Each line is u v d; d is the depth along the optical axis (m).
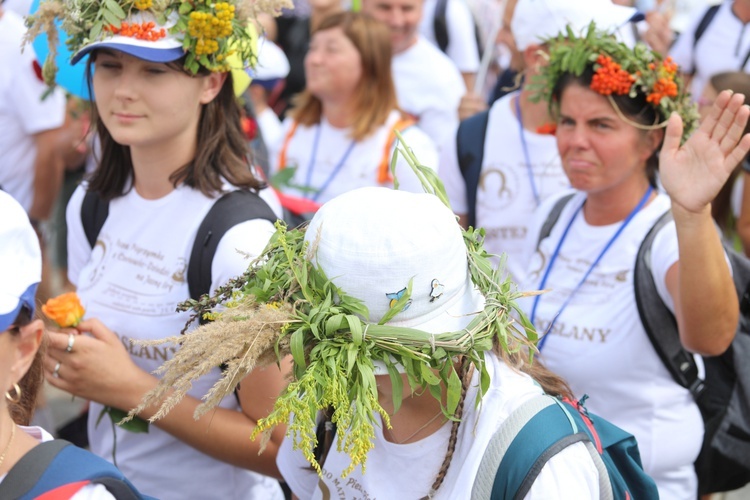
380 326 1.69
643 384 2.84
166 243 2.59
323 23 4.56
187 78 2.54
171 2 2.48
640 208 2.97
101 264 2.71
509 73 5.45
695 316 2.62
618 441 1.94
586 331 2.91
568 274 3.04
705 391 2.90
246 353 1.64
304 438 1.58
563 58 2.97
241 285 1.89
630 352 2.84
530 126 3.95
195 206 2.58
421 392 1.76
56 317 2.47
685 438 2.86
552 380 1.99
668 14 5.84
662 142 2.97
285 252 1.80
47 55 2.94
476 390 1.83
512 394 1.82
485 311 1.77
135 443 2.66
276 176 4.31
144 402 1.70
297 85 7.33
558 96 3.09
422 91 5.62
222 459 2.54
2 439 1.56
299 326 1.70
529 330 1.87
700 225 2.54
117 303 2.63
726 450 2.89
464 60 6.71
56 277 6.39
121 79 2.51
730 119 2.47
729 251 2.96
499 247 4.02
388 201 1.78
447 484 1.86
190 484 2.66
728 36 5.55
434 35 6.69
